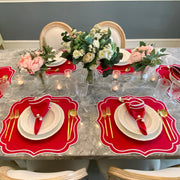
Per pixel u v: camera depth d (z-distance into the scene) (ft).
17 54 5.18
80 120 3.20
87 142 2.85
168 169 2.86
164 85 3.48
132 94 3.76
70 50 3.10
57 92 3.84
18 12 8.50
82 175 2.36
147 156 2.66
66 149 2.75
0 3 8.16
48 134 2.90
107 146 2.79
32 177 2.56
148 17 8.73
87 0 8.06
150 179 2.14
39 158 2.70
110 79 4.20
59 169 3.52
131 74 4.32
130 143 2.81
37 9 8.39
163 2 8.16
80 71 4.46
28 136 2.86
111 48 3.00
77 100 3.63
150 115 3.15
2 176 2.30
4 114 3.32
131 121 3.11
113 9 8.41
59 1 8.09
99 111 3.37
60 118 3.15
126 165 3.58
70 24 8.98
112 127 3.06
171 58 4.90
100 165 3.68
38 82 4.12
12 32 9.32
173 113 3.29
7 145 2.79
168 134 2.91
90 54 2.90
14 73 4.42
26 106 3.50
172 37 9.55
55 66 4.59
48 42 5.96
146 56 3.44
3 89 3.84
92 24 8.99
